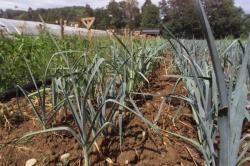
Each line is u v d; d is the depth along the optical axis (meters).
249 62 1.57
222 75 1.24
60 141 2.25
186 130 2.39
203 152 1.66
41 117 2.40
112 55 3.10
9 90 3.49
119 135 2.17
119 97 2.29
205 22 1.16
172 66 4.80
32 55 3.99
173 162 1.98
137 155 2.01
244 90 1.39
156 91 3.50
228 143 1.35
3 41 3.77
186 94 3.26
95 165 1.96
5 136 2.41
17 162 2.09
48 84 4.04
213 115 1.82
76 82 2.37
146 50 4.21
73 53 4.27
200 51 4.61
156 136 2.21
